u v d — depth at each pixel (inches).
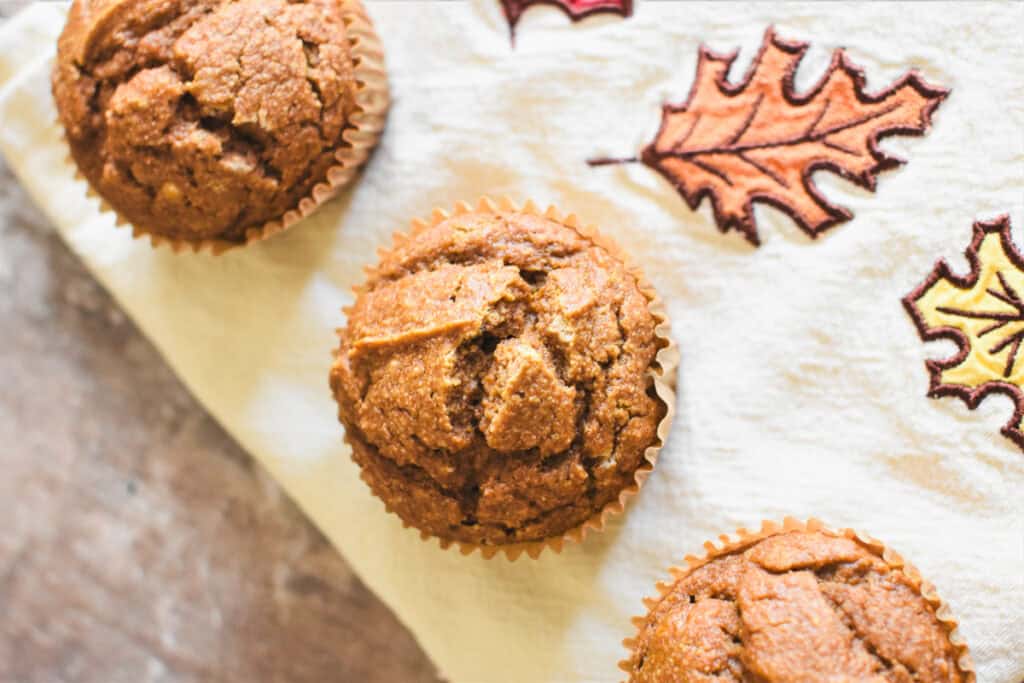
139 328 17.0
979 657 14.2
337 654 16.5
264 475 16.7
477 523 14.3
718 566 13.9
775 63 14.7
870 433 14.5
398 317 14.2
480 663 15.2
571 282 14.1
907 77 14.5
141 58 14.5
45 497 17.2
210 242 15.3
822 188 14.7
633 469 14.3
